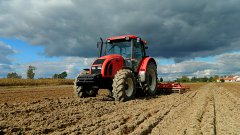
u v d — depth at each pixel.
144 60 12.88
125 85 11.08
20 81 36.66
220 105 10.66
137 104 10.30
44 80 40.38
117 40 12.58
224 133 5.84
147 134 5.86
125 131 5.96
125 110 8.72
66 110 8.41
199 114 7.90
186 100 11.91
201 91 19.33
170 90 15.46
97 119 7.09
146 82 12.80
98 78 10.74
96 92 12.76
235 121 7.14
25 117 7.17
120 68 11.72
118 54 12.45
